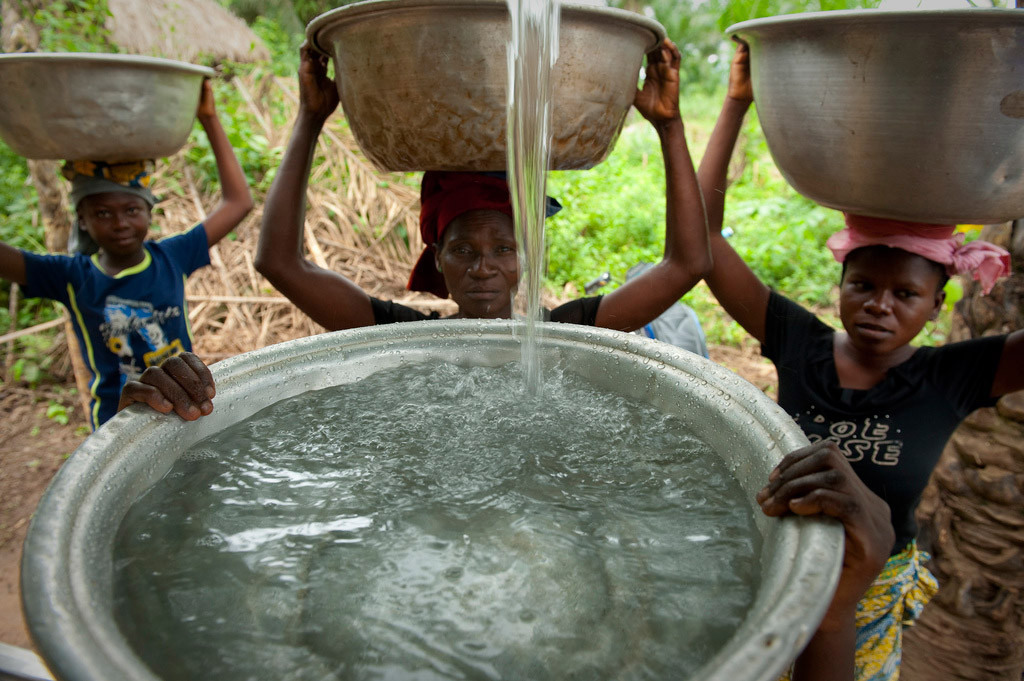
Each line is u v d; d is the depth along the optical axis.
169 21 6.71
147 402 1.19
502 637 0.84
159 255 2.73
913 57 1.17
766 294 1.99
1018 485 1.93
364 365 1.54
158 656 0.79
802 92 1.33
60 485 0.96
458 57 1.29
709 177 2.00
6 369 4.82
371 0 1.27
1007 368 1.66
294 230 1.99
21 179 5.90
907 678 2.18
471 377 1.53
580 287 5.83
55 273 2.59
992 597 2.03
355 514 1.08
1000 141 1.20
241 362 1.39
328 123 6.26
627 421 1.33
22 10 4.44
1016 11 1.08
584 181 7.11
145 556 0.96
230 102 6.28
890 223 1.58
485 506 1.11
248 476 1.17
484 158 1.42
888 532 0.92
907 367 1.73
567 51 1.32
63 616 0.73
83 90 1.88
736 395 1.22
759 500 0.95
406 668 0.79
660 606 0.87
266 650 0.81
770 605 0.74
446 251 1.93
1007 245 1.97
